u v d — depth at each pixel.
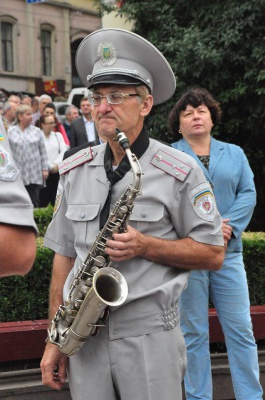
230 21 10.05
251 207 4.51
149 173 3.07
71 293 3.02
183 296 4.41
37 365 4.88
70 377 3.13
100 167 3.15
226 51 10.09
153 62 3.13
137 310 2.98
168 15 10.64
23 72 32.19
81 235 3.11
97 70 3.10
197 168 3.13
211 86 10.29
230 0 10.02
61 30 33.69
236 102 10.48
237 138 10.85
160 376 3.00
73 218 3.13
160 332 3.02
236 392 4.49
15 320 5.05
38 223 7.85
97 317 2.92
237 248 4.46
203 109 4.52
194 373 4.47
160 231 3.07
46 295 5.10
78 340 2.97
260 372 5.18
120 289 2.87
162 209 3.05
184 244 3.07
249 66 10.12
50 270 5.07
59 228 3.28
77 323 2.94
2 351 4.72
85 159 3.19
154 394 2.99
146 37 11.00
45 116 11.66
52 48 33.41
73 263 3.31
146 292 2.99
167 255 3.02
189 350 4.45
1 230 2.12
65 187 3.23
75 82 34.84
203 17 10.43
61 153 11.66
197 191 3.10
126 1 11.09
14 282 5.02
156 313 3.01
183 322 4.44
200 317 4.43
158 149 3.12
